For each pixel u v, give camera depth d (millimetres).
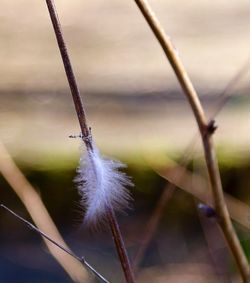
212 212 430
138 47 1591
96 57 1525
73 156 1046
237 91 1156
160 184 1015
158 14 1834
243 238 835
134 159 1019
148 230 676
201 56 1520
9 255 1007
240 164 1031
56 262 999
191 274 954
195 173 904
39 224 745
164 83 1364
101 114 1204
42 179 1030
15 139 1092
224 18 1782
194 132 1104
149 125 1142
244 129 1083
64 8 1832
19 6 1843
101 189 467
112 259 983
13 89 1333
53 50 1557
